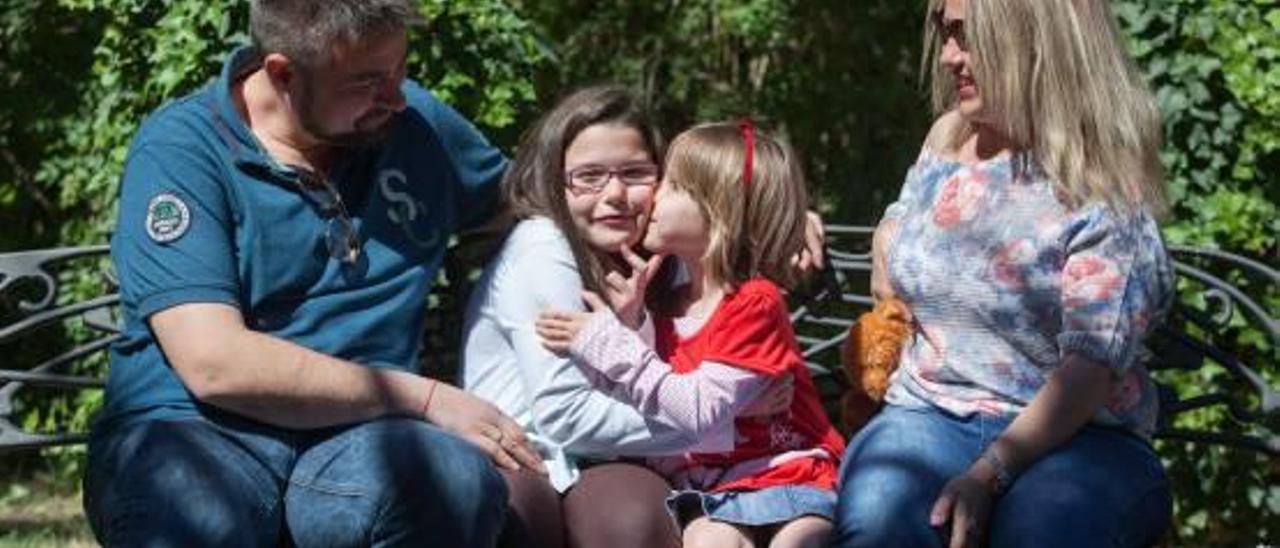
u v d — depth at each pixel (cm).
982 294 440
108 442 439
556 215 464
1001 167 444
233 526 422
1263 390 500
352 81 435
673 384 443
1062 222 434
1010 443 424
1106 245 430
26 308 506
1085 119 435
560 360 452
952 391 445
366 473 421
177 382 439
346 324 448
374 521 420
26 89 862
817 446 464
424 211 464
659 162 471
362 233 454
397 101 443
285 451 432
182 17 641
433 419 438
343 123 439
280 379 425
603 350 446
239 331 428
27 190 895
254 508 425
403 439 423
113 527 422
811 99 930
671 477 461
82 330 820
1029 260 436
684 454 456
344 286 449
